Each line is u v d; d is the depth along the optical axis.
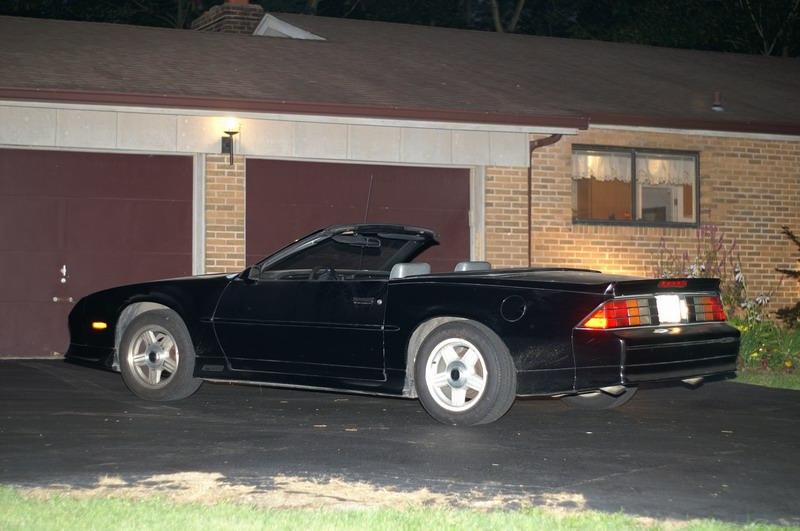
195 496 6.06
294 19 21.64
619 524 5.44
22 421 8.73
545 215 16.03
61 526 5.19
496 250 15.55
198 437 8.07
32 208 13.71
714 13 35.03
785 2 35.09
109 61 15.34
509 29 39.12
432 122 14.52
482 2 39.81
